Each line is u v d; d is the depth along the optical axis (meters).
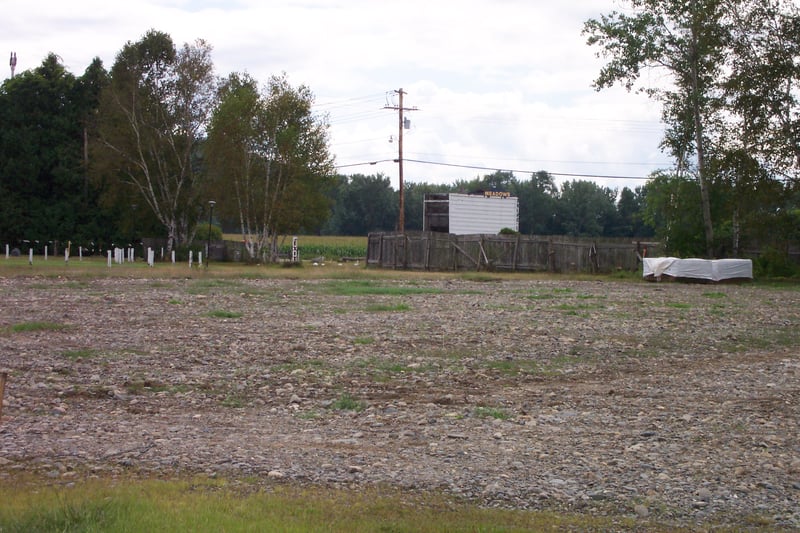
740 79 40.94
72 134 71.19
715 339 17.06
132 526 5.40
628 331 18.00
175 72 63.00
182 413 9.74
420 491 6.73
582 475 7.34
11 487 6.48
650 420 9.72
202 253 65.31
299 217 58.25
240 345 14.95
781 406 10.59
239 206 58.34
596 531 5.94
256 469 7.24
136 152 63.31
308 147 60.22
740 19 41.53
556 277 41.88
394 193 145.38
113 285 29.55
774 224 41.88
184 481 6.76
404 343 15.59
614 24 44.06
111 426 8.91
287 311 21.11
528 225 125.44
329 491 6.65
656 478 7.30
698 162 43.34
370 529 5.66
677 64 43.34
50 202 70.50
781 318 21.25
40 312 19.50
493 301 25.19
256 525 5.54
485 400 10.85
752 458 8.06
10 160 68.06
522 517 6.14
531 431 9.09
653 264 39.16
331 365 13.14
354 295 27.00
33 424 8.90
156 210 62.78
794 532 6.03
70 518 5.50
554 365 13.71
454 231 68.88
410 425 9.29
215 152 58.09
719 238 45.22
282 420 9.47
